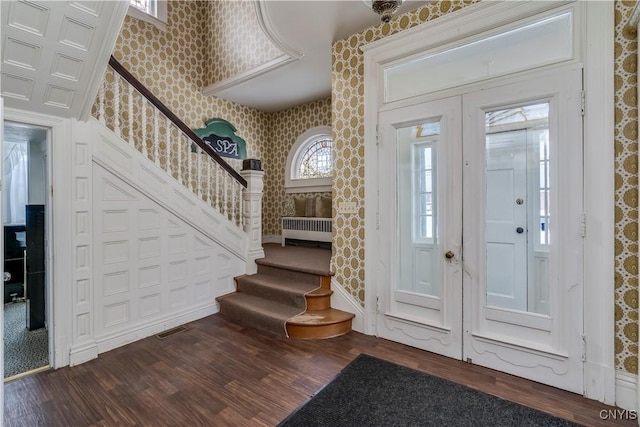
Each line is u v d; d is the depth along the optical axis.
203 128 4.82
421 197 2.73
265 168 5.85
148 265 3.02
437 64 2.62
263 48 4.07
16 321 3.46
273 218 5.88
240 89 4.69
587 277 2.00
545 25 2.18
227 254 3.76
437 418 1.84
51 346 2.43
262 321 3.12
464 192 2.45
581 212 2.02
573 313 2.05
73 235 2.51
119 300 2.81
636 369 1.88
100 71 2.36
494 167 2.37
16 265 4.13
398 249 2.86
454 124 2.49
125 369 2.41
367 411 1.90
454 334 2.51
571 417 1.84
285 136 5.70
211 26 4.87
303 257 4.19
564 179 2.07
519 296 2.29
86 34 2.14
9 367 2.45
